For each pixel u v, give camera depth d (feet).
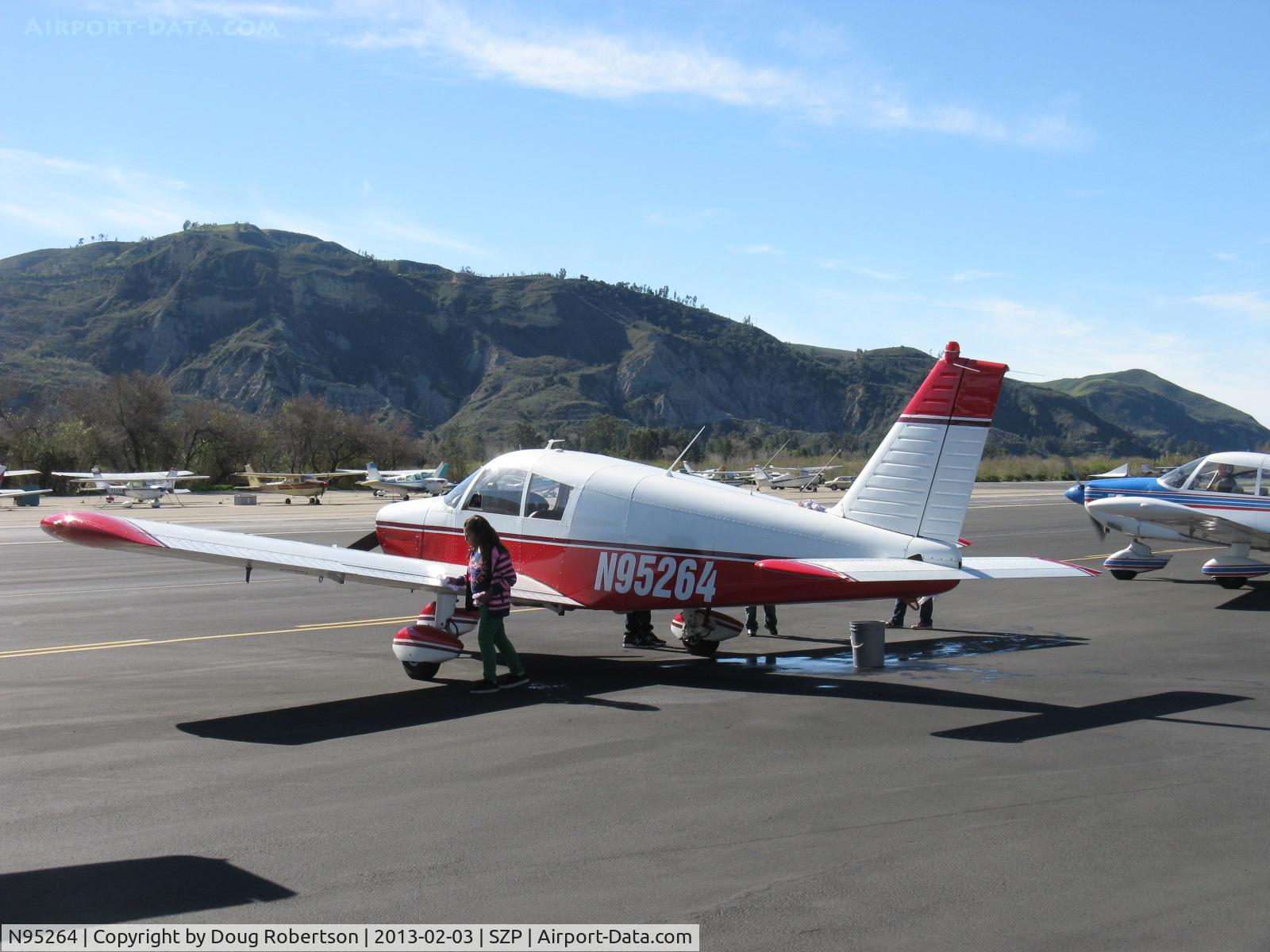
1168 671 29.71
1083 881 13.93
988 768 19.51
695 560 28.84
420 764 19.94
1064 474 229.25
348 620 40.68
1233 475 51.37
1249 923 12.62
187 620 40.88
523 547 31.50
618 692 26.99
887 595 27.30
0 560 67.67
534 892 13.66
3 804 17.44
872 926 12.59
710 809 17.04
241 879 14.17
